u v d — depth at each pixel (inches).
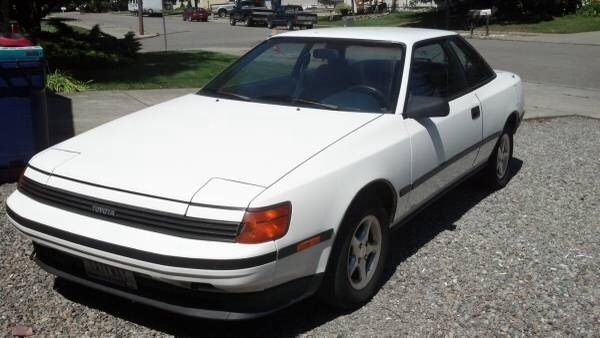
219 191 126.3
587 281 171.8
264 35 1284.4
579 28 1182.3
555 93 501.0
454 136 191.2
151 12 2509.8
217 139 149.2
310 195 132.5
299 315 150.4
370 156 150.5
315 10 2411.4
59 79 442.0
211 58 701.3
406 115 169.6
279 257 125.4
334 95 174.4
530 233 206.1
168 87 475.5
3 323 142.0
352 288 149.1
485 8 1393.9
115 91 447.2
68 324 142.9
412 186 169.3
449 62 205.9
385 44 185.8
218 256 119.6
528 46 940.0
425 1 1568.7
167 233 124.2
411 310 153.6
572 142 337.4
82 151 148.7
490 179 243.4
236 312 127.4
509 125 247.8
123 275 131.1
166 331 141.5
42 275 165.8
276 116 164.4
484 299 159.9
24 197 143.8
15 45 239.3
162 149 145.0
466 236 202.2
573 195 247.1
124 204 128.6
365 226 152.3
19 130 239.5
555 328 147.0
